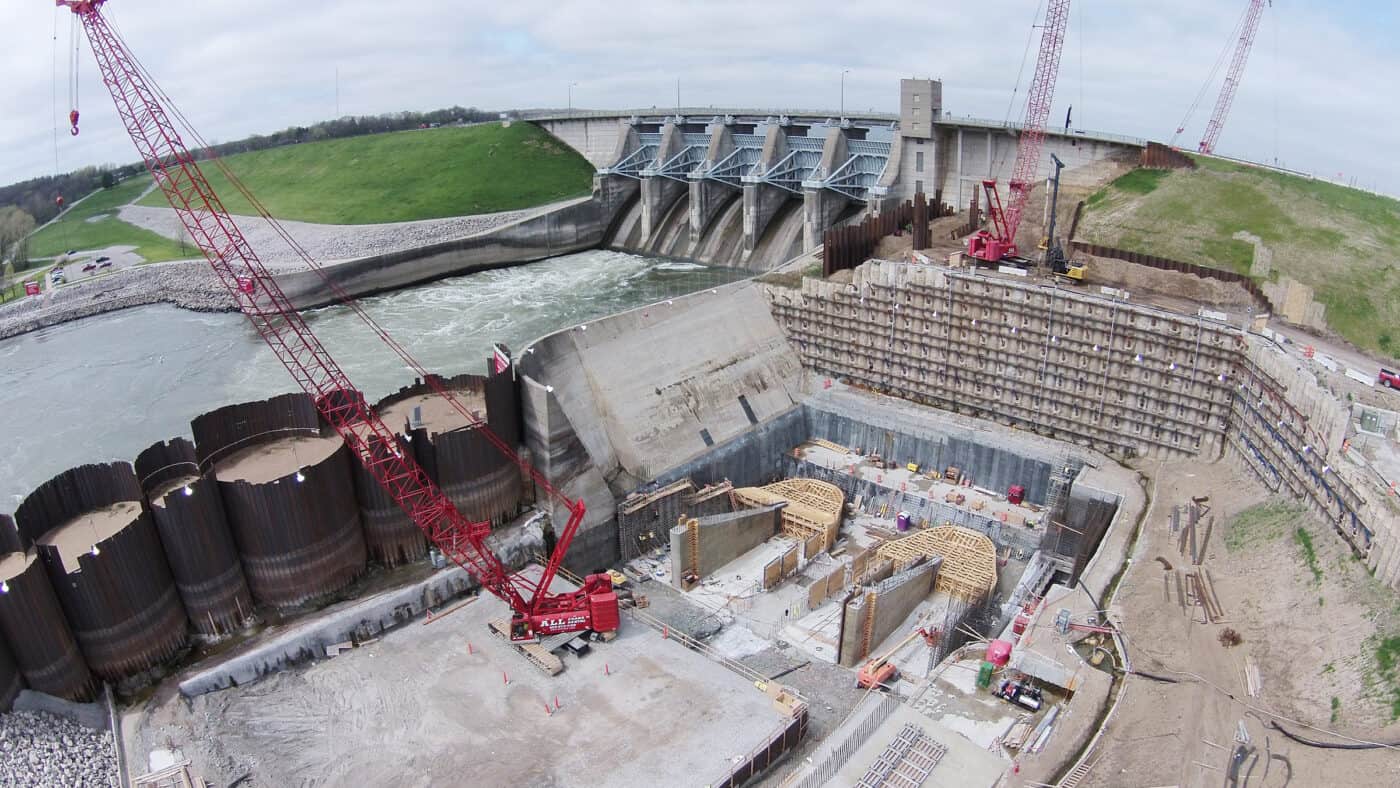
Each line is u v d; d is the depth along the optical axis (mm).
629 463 72875
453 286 138750
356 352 109500
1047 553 67875
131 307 132125
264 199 181250
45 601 45125
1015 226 96000
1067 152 104500
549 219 153250
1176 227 87812
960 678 51219
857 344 88312
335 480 55875
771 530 71062
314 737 47031
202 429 56969
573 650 53375
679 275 140625
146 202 190875
